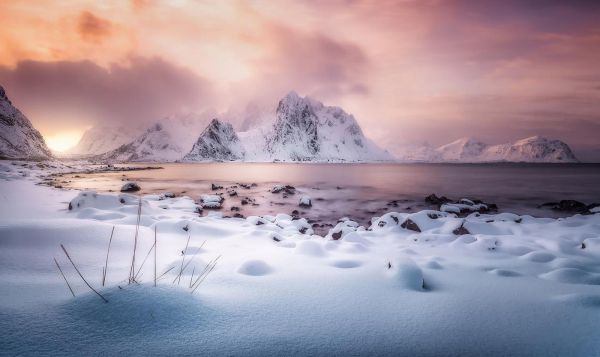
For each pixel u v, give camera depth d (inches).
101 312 94.4
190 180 1763.0
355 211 759.7
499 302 121.7
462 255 233.3
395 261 158.6
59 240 183.8
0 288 116.0
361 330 97.4
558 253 247.3
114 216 317.7
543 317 108.7
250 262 157.9
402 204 887.7
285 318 103.2
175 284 128.0
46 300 104.1
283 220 458.6
